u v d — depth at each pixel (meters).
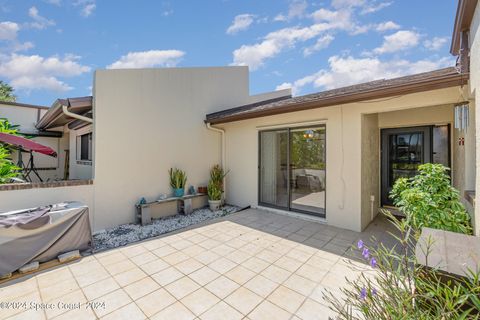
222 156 7.35
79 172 7.58
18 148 6.65
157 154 5.91
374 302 1.63
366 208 5.03
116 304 2.48
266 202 6.41
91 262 3.41
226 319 2.26
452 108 4.94
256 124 6.47
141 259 3.50
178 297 2.60
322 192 5.30
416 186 3.16
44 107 9.94
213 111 7.20
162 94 6.03
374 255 2.11
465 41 2.93
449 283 1.40
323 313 2.33
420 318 1.38
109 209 5.05
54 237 3.42
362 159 4.70
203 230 4.77
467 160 3.23
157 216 5.81
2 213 3.44
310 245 3.99
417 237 2.07
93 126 4.94
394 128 5.89
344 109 4.80
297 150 5.72
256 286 2.79
